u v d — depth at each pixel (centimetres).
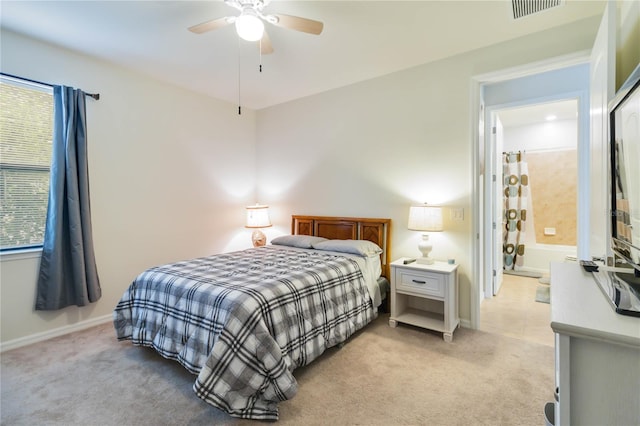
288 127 424
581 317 84
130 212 322
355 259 288
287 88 373
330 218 377
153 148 341
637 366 75
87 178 280
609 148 142
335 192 378
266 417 164
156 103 343
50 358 230
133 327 234
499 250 415
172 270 241
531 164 511
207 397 158
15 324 251
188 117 375
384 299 320
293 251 326
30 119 261
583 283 118
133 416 168
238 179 439
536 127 502
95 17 226
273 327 182
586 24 225
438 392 187
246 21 180
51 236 262
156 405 177
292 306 200
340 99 370
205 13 221
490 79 273
